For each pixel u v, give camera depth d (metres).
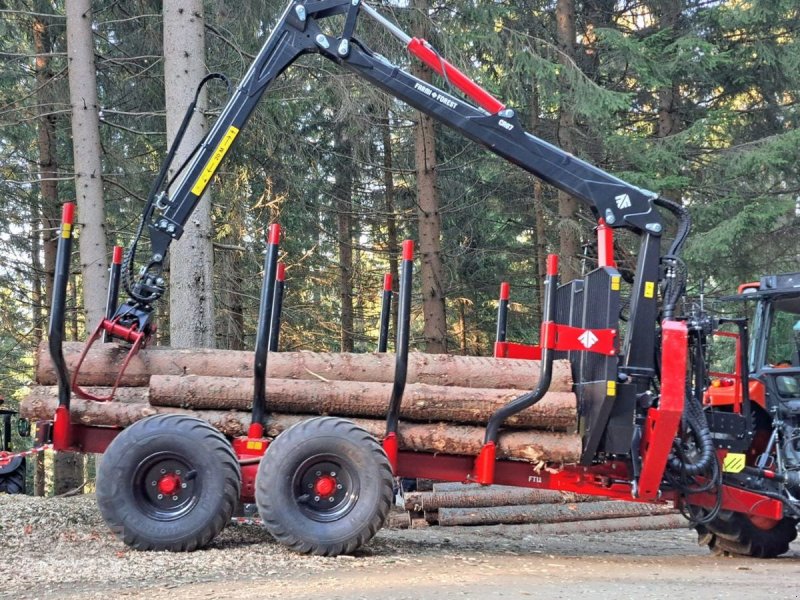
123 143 14.03
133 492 5.64
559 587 4.76
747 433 6.82
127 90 13.17
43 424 6.31
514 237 20.23
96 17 12.52
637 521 9.38
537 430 6.29
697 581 5.33
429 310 13.62
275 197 13.53
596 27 15.80
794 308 7.49
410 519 8.99
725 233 14.02
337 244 19.67
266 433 6.13
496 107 6.61
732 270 16.02
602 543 8.52
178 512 5.68
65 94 12.85
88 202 10.44
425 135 13.76
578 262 15.12
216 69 11.98
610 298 5.88
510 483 6.41
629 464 6.45
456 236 18.06
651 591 4.72
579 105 13.38
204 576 4.88
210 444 5.72
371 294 22.09
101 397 6.26
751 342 7.68
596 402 5.99
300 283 17.62
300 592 4.40
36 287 16.92
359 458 5.71
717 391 7.66
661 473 6.06
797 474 6.95
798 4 14.77
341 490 5.75
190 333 9.23
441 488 9.40
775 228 16.09
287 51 6.71
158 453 5.67
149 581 4.71
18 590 4.44
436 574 5.12
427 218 13.73
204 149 6.62
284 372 6.26
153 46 12.63
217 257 13.47
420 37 12.38
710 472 6.66
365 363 6.30
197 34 9.54
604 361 5.89
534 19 16.27
